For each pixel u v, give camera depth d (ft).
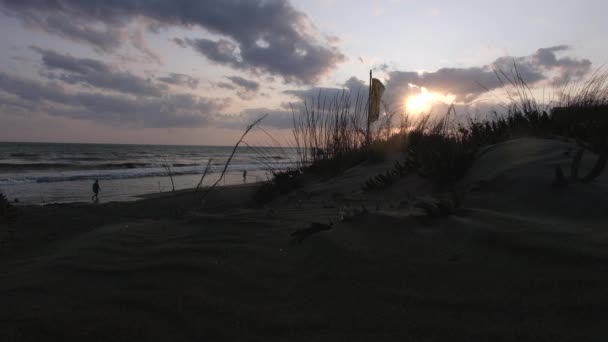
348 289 4.91
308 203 13.21
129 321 4.51
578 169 7.62
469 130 16.61
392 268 5.32
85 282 5.85
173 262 6.45
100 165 83.05
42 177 52.90
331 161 22.85
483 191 8.09
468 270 4.98
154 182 47.60
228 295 5.06
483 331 3.71
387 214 7.45
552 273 4.53
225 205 19.83
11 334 4.27
